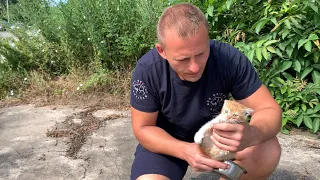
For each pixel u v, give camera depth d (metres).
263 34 1.38
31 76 1.90
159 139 0.73
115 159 1.14
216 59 0.74
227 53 0.75
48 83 1.84
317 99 1.27
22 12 1.99
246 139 0.61
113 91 1.76
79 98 1.71
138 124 0.76
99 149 1.21
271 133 0.70
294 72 1.38
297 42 1.23
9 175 1.06
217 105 0.76
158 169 0.73
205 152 0.65
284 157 1.11
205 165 0.64
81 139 1.29
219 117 0.61
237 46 1.31
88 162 1.13
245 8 1.40
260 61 1.25
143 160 0.75
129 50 1.77
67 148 1.22
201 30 0.62
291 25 1.23
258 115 0.72
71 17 1.90
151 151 0.76
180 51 0.63
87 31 1.84
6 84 1.85
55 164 1.12
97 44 1.79
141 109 0.76
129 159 1.14
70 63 1.94
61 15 1.94
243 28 1.40
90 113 1.54
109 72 1.83
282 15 1.28
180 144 0.70
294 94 1.28
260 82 0.77
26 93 1.79
